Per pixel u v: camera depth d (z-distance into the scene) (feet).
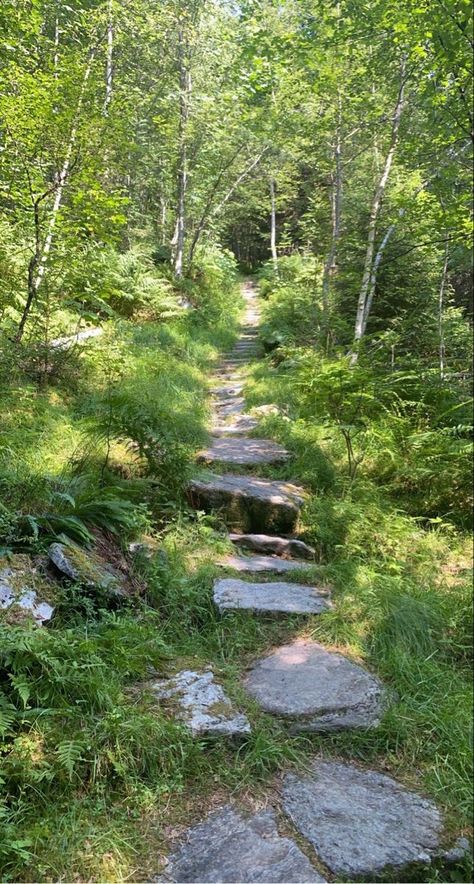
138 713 7.73
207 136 48.98
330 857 6.49
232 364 37.32
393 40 24.22
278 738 8.25
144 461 15.66
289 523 15.61
